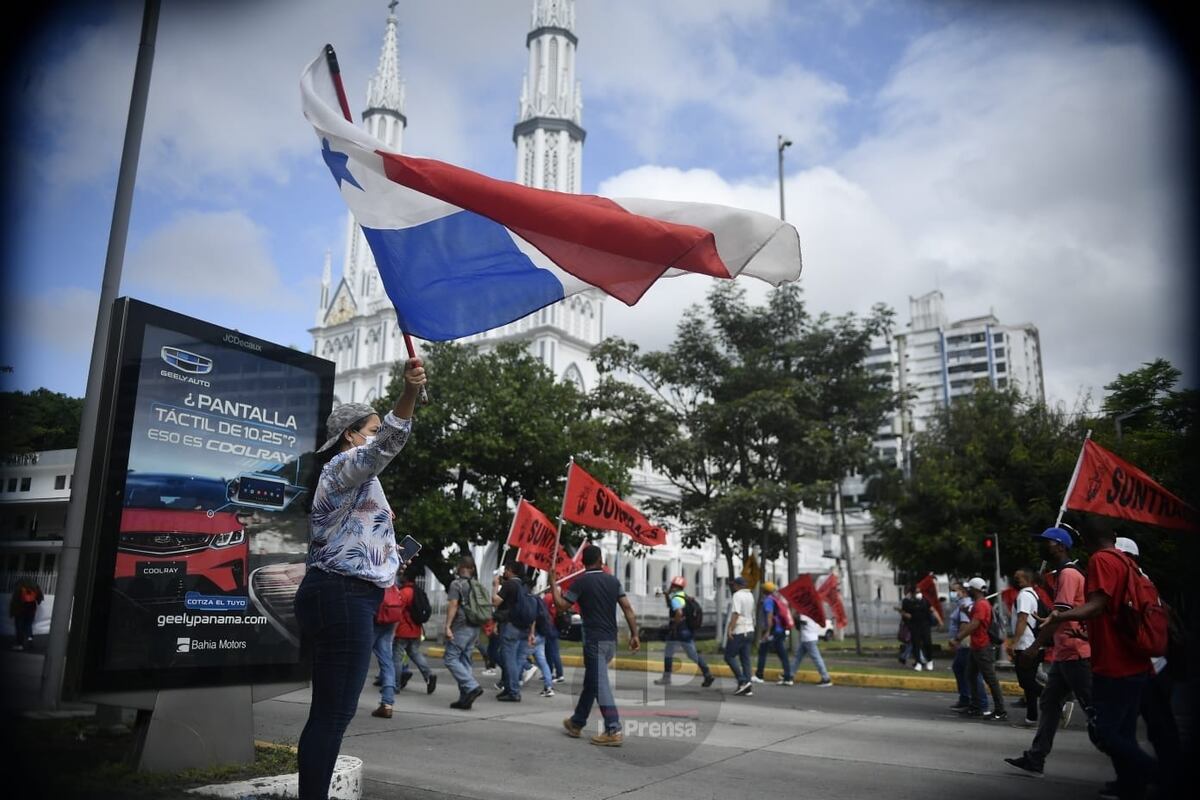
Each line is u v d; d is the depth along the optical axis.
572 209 3.99
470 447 28.14
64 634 6.66
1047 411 26.27
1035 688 9.73
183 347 5.34
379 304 74.12
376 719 9.05
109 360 5.00
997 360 119.19
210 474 5.37
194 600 5.19
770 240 4.24
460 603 10.33
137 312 5.10
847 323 24.14
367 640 3.52
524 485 30.03
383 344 72.81
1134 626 4.82
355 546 3.54
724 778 6.26
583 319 69.50
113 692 4.76
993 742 8.40
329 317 80.06
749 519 22.59
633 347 24.81
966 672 11.06
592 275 4.01
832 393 24.44
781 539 25.33
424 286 3.99
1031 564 23.94
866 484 28.44
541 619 12.15
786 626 15.88
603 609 7.25
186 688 5.09
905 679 15.03
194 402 5.35
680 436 24.69
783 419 22.72
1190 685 5.50
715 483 23.75
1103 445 22.19
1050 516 23.66
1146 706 5.28
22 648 8.34
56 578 7.36
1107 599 4.88
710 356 24.59
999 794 5.91
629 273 4.02
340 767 5.11
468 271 4.09
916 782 6.28
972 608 10.76
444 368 30.41
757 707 11.30
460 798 5.46
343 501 3.57
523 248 4.17
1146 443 19.41
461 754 6.96
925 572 27.06
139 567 4.95
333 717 3.43
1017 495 24.88
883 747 7.92
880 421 24.91
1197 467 17.73
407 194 4.06
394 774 6.16
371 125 83.00
